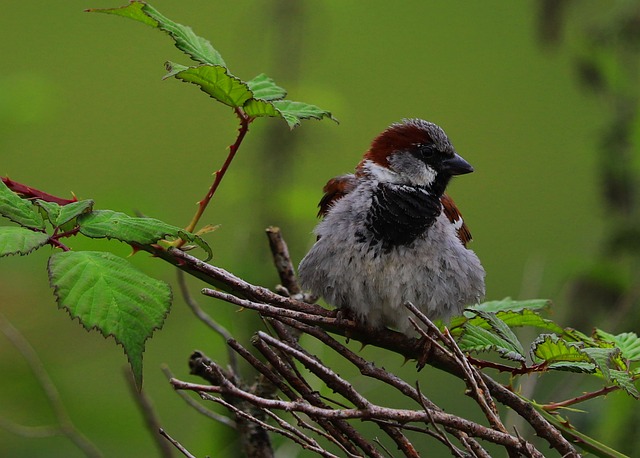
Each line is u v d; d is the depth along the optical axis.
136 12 5.76
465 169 8.15
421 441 11.55
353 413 5.16
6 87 10.50
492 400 5.68
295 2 12.61
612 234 11.23
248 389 7.04
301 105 6.11
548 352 6.10
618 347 6.26
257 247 11.15
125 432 9.97
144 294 5.00
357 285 7.39
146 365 10.79
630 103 11.66
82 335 10.27
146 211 9.49
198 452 9.41
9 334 8.27
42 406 9.90
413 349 7.02
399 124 8.34
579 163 18.17
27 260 10.12
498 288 17.84
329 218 7.59
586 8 11.80
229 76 5.62
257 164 11.88
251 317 10.09
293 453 8.21
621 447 9.31
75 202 5.48
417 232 7.42
